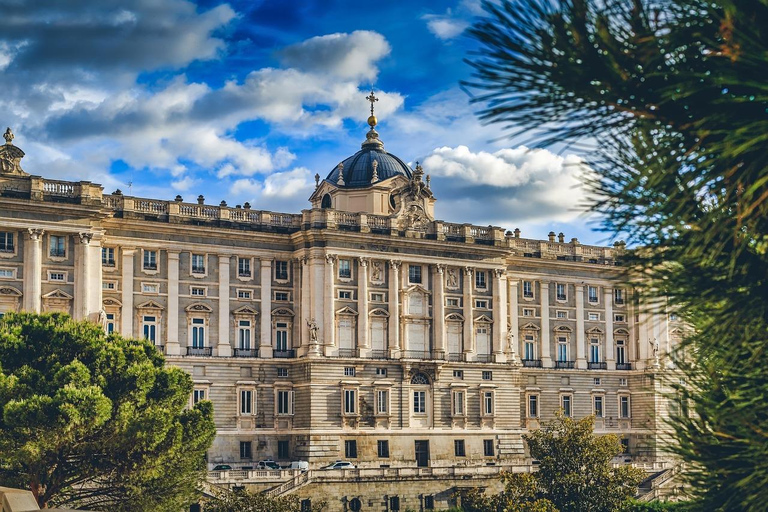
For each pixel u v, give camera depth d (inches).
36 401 2393.0
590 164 665.6
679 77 574.6
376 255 4810.5
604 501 3631.9
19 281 4077.3
